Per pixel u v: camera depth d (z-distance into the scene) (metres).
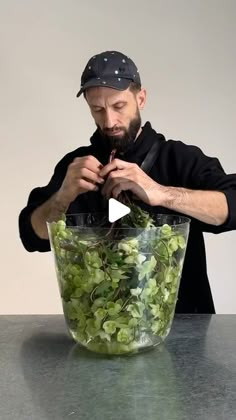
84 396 0.78
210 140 2.09
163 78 2.05
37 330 1.09
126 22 2.02
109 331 0.86
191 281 1.45
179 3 2.01
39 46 2.03
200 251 1.46
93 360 0.91
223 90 2.07
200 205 1.16
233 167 2.11
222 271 2.17
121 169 1.05
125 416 0.72
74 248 0.84
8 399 0.77
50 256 2.14
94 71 1.32
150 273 0.84
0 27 2.01
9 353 0.96
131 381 0.82
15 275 2.15
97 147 1.56
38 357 0.93
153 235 0.83
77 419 0.71
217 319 1.15
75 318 0.88
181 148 1.51
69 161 1.62
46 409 0.74
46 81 2.04
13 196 2.10
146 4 2.01
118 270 0.82
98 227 0.86
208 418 0.71
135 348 0.89
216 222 1.21
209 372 0.85
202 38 2.04
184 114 2.07
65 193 1.11
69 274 0.86
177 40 2.03
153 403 0.75
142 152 1.49
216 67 2.05
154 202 1.09
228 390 0.79
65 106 2.06
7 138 2.07
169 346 0.97
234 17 2.03
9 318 1.19
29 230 1.39
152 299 0.86
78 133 2.07
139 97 1.45
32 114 2.06
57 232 0.86
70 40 2.02
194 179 1.44
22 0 2.00
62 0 2.00
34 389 0.80
